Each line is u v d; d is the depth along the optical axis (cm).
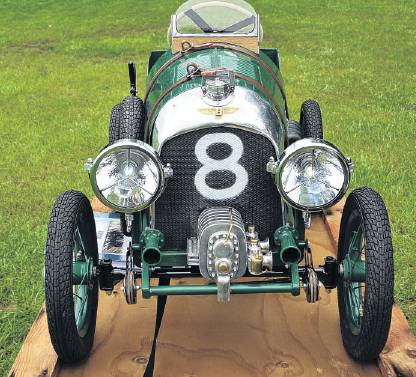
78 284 296
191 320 329
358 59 899
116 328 326
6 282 400
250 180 291
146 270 286
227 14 394
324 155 270
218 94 293
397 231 450
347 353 304
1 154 597
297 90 767
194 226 297
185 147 287
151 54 432
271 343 312
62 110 721
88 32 1110
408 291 385
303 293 348
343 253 310
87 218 307
